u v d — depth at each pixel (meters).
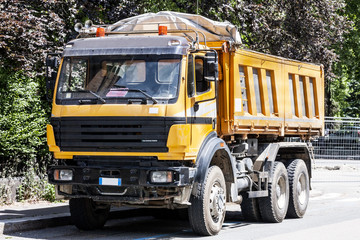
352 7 38.47
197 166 11.12
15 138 14.30
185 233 11.88
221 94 12.42
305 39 23.31
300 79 15.70
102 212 12.36
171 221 14.02
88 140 10.80
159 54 10.83
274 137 14.77
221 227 11.91
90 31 12.38
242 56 12.88
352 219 14.16
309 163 15.71
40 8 15.57
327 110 41.94
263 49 23.14
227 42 12.41
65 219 12.61
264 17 22.25
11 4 14.27
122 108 10.62
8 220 11.70
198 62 11.31
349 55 39.38
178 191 10.70
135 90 10.69
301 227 12.95
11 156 14.50
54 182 10.98
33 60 14.38
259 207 13.81
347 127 24.84
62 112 10.95
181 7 20.39
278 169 14.04
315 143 24.70
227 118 12.38
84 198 11.86
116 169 10.60
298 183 14.95
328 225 12.93
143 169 10.48
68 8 16.66
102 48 11.09
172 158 10.61
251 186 13.34
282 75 14.67
